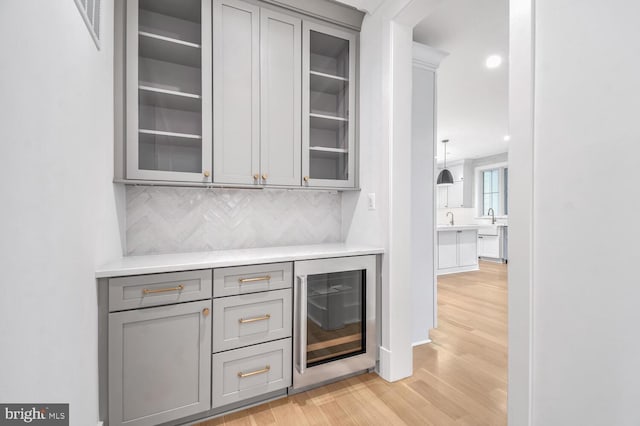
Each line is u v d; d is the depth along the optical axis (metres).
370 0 1.99
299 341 1.67
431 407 1.61
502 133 5.66
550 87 0.95
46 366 0.73
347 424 1.47
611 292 0.81
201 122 1.74
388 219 1.94
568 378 0.90
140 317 1.31
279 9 1.94
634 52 0.76
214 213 2.04
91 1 1.11
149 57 1.71
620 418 0.79
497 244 6.77
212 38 1.75
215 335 1.48
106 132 1.39
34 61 0.66
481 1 2.24
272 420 1.49
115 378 1.26
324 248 2.05
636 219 0.76
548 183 0.95
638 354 0.76
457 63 3.18
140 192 1.83
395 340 1.90
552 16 0.94
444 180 6.52
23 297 0.62
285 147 1.96
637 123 0.76
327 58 2.21
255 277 1.58
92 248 1.17
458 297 3.82
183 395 1.40
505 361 2.15
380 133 2.02
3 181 0.54
